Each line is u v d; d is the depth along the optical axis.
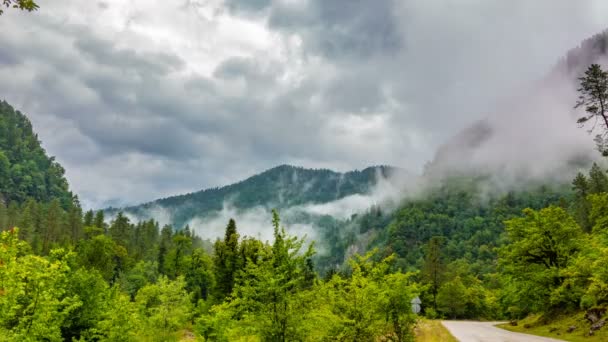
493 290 101.56
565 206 124.94
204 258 81.06
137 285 75.56
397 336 19.58
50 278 16.36
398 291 19.34
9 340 14.27
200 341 29.17
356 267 19.73
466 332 37.59
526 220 45.62
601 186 100.75
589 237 44.50
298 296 13.91
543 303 42.41
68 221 139.25
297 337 13.20
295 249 14.33
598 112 38.25
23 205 171.12
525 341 29.38
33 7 9.39
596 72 37.94
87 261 57.75
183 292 28.16
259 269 13.91
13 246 14.52
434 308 86.12
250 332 13.48
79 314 28.48
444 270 98.75
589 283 35.28
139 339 25.22
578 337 30.48
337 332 16.73
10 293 14.06
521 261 44.25
